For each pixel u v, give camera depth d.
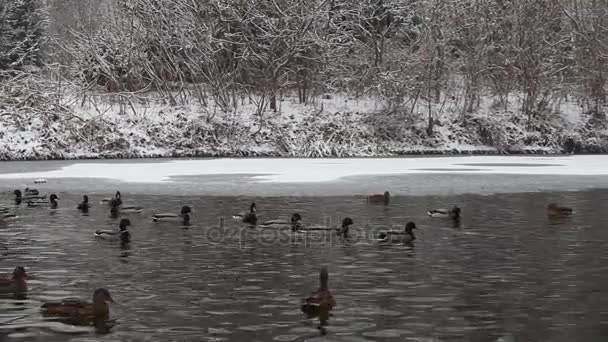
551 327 12.27
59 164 50.53
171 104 63.88
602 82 68.75
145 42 64.88
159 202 29.61
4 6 71.12
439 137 65.44
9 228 23.23
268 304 13.77
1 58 70.00
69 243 20.48
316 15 64.50
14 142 57.09
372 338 11.67
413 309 13.40
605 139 68.00
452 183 37.41
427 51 66.12
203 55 63.28
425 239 21.09
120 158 58.00
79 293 14.62
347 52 68.00
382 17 67.19
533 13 69.50
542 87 68.88
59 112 59.66
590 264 17.42
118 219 25.20
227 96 64.38
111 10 72.19
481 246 19.91
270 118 63.22
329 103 66.75
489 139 66.19
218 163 51.09
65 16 80.00
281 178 39.78
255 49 65.69
